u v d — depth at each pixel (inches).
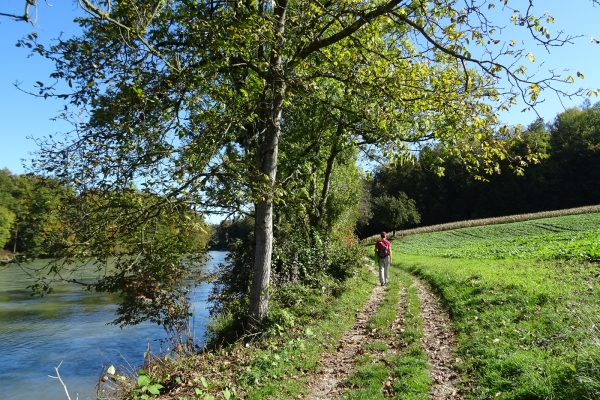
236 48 280.2
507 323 311.7
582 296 325.1
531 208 2763.3
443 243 1708.9
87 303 848.3
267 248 369.4
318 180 775.7
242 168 309.1
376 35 333.7
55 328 652.7
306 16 325.1
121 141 288.5
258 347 314.5
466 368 251.6
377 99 335.6
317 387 241.6
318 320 393.1
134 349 544.7
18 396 405.4
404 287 633.6
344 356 297.4
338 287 557.3
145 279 368.8
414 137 426.6
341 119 452.8
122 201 306.3
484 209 2945.4
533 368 215.9
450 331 345.7
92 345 562.6
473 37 283.1
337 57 362.3
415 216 2359.7
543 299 339.9
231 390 227.8
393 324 380.5
